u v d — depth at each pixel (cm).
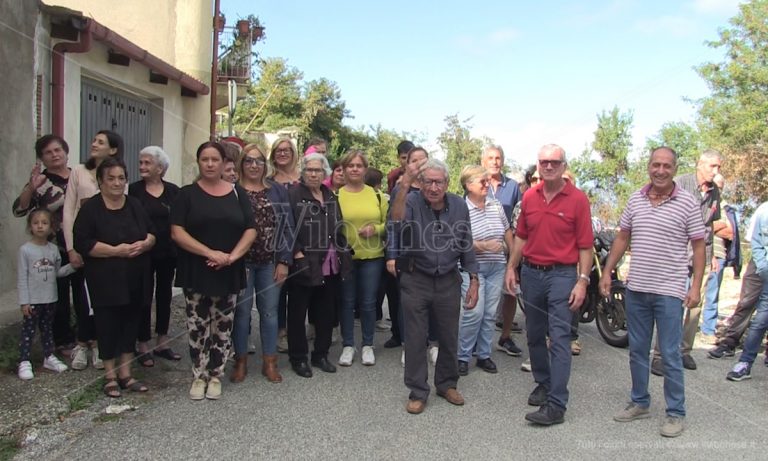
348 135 4081
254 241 480
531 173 620
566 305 430
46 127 682
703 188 595
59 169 520
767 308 517
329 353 594
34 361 509
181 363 537
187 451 367
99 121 847
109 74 824
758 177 1559
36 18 639
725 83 1806
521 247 474
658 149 423
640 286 425
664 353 417
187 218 441
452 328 457
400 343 615
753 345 524
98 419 411
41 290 479
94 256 437
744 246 1224
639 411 434
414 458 364
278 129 3422
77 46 691
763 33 1745
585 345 646
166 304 545
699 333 702
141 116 983
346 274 523
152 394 462
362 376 521
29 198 498
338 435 395
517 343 654
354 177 550
